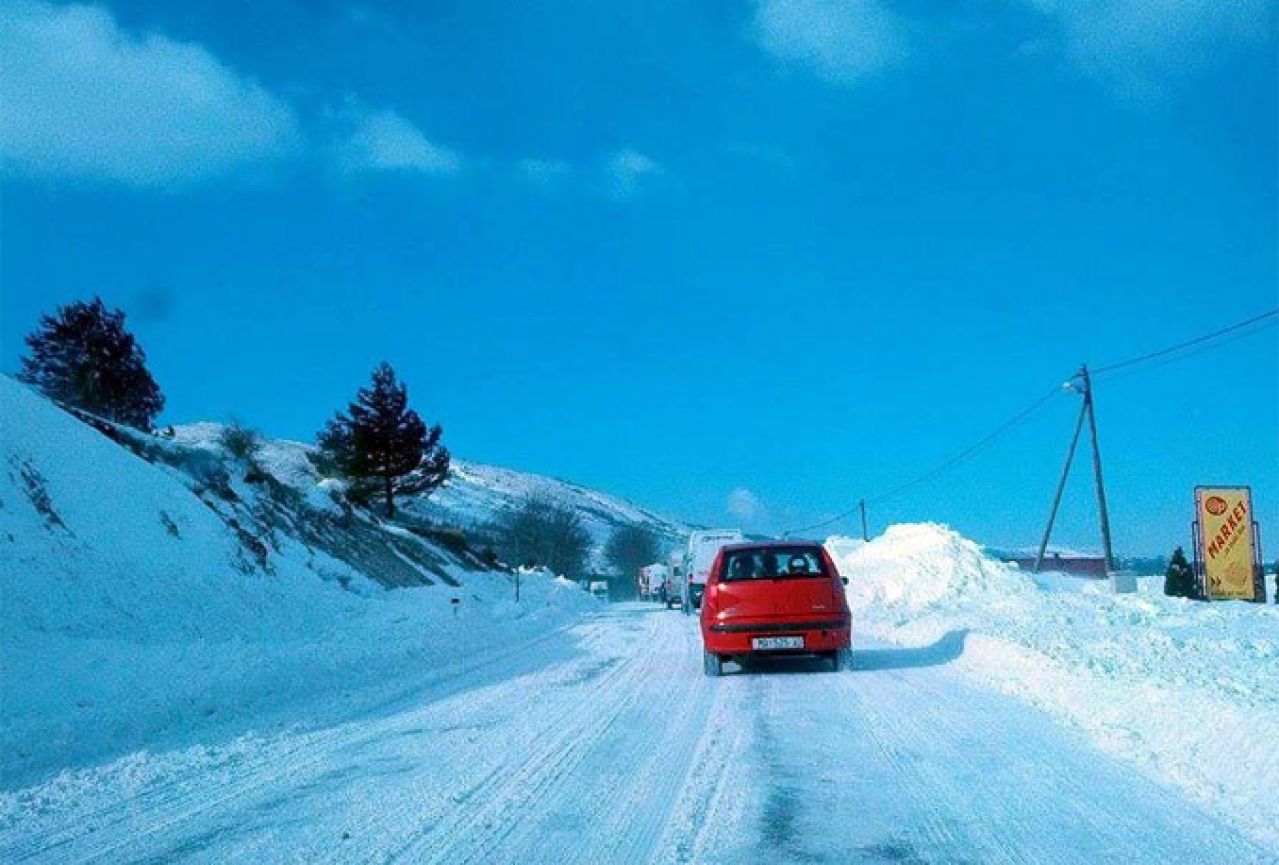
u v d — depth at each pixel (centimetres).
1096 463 3612
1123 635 1466
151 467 2494
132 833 634
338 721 1067
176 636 1662
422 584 4425
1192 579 3541
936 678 1256
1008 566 2716
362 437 5812
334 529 4144
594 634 2475
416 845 590
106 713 1003
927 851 555
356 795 717
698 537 3709
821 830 599
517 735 945
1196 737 760
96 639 1425
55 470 2003
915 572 2683
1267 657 1202
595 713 1073
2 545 1561
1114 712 905
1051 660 1171
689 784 726
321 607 2427
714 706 1102
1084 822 601
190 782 777
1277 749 665
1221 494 2811
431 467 6125
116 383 4425
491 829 620
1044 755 783
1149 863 525
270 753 887
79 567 1669
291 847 593
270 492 3822
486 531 10131
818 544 1422
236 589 2070
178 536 2197
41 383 4275
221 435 4169
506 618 2889
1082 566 5697
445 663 1712
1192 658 1186
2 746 852
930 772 738
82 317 4372
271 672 1305
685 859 552
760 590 1355
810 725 952
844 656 1377
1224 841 557
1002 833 584
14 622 1360
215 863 566
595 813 653
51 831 645
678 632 2503
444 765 815
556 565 9731
